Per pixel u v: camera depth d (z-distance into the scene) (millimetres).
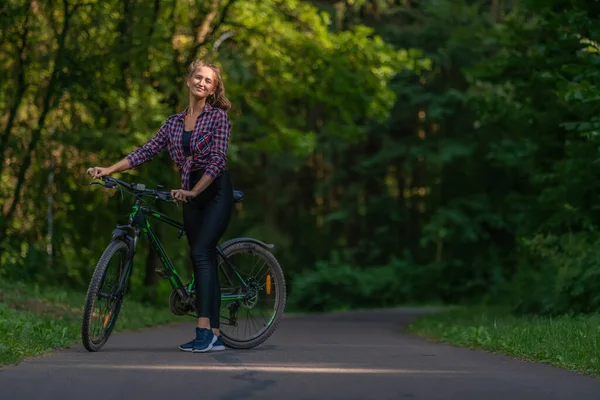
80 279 18984
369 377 6066
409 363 7273
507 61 18031
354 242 48250
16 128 18609
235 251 8680
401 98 43438
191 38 21703
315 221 46719
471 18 42781
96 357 7238
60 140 17922
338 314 32875
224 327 8555
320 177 45844
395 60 24781
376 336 14141
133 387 5438
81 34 18828
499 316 17062
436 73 44000
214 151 8117
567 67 14117
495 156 24609
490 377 6285
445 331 13453
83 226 19500
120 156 18891
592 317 11906
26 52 18578
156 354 7586
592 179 15383
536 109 17953
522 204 18000
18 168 18312
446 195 45344
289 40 23531
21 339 7832
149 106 18797
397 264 45875
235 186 43438
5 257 18078
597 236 15320
